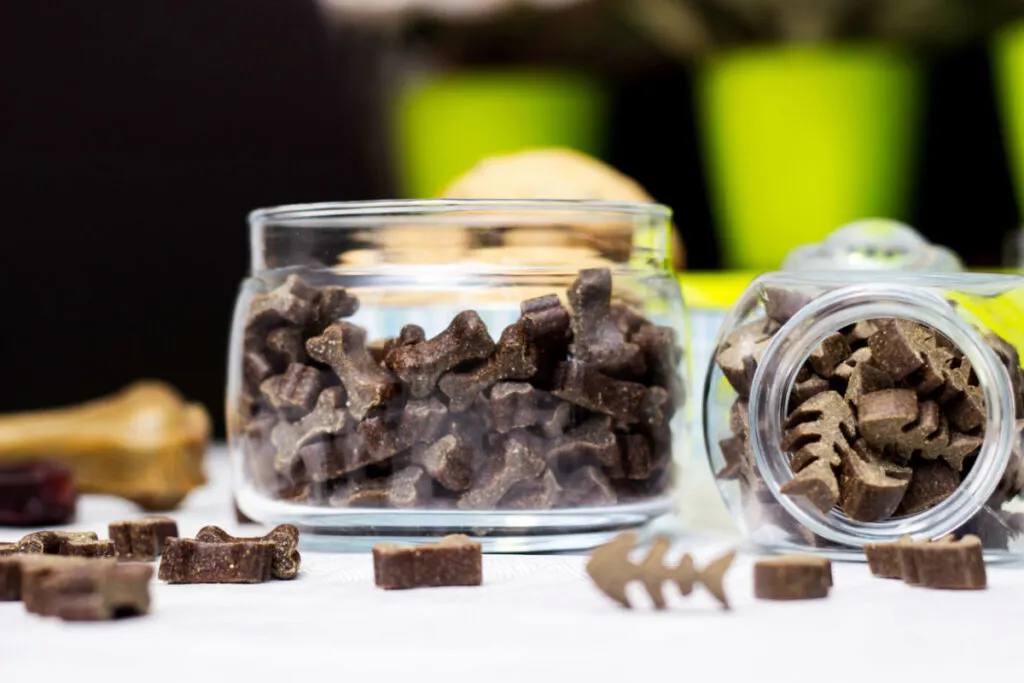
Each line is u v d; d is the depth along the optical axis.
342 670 0.44
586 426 0.55
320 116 1.24
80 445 0.67
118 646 0.45
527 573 0.53
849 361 0.55
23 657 0.45
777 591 0.49
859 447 0.54
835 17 0.79
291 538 0.53
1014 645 0.46
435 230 0.55
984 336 0.55
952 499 0.54
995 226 0.93
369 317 0.56
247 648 0.45
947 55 0.88
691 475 0.65
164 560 0.52
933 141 0.92
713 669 0.44
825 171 0.78
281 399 0.56
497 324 0.55
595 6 0.83
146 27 1.24
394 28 0.85
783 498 0.54
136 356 1.25
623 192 0.71
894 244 0.64
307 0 1.23
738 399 0.56
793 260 0.65
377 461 0.55
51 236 1.24
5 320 1.24
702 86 0.87
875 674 0.44
